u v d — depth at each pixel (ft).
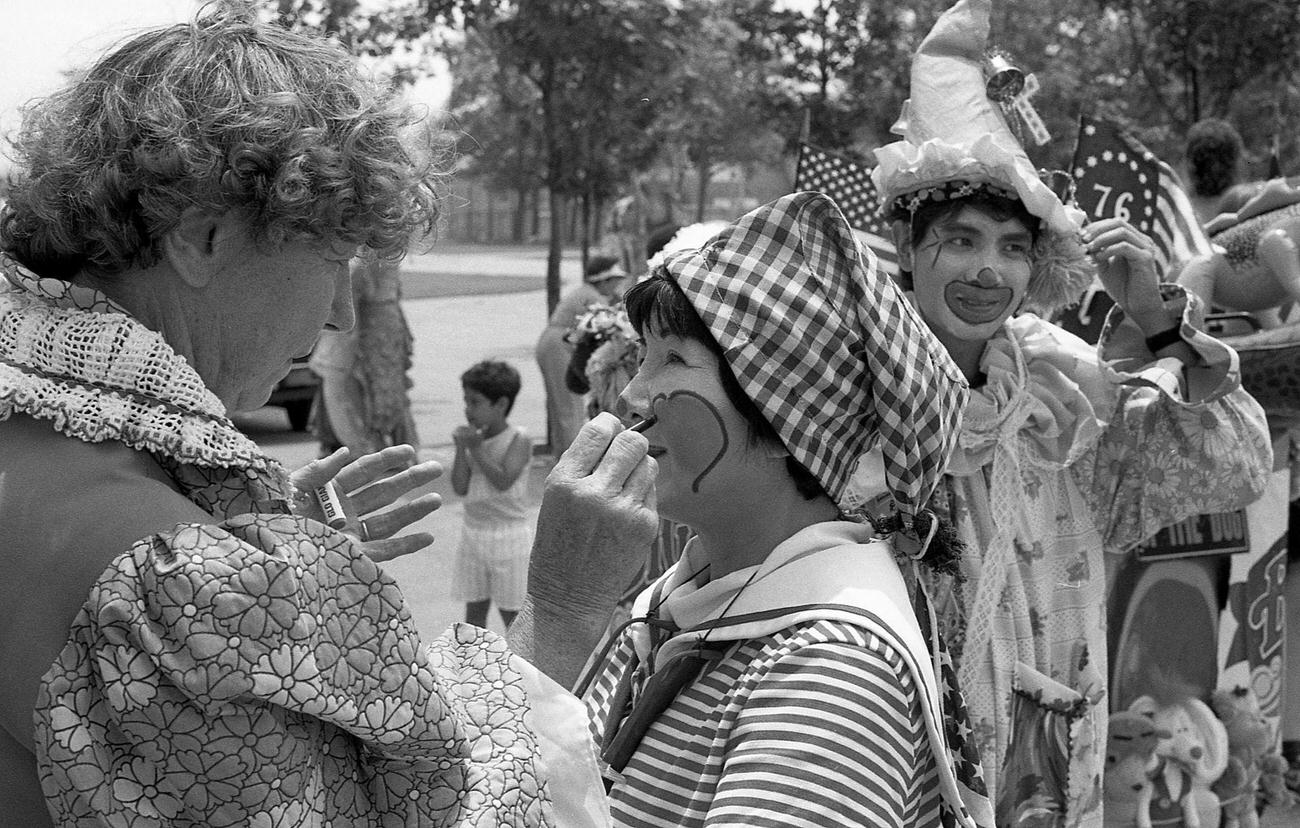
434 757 4.17
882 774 4.90
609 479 5.14
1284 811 13.99
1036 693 8.60
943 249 8.73
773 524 5.75
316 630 3.81
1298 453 14.11
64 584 3.73
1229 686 12.48
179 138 3.91
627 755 5.60
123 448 3.96
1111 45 38.91
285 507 4.21
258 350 4.36
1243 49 32.12
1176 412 9.45
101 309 4.08
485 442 17.67
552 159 30.94
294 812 3.83
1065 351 9.17
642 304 5.74
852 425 5.63
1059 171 10.44
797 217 5.56
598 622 5.19
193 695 3.60
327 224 4.16
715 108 47.37
